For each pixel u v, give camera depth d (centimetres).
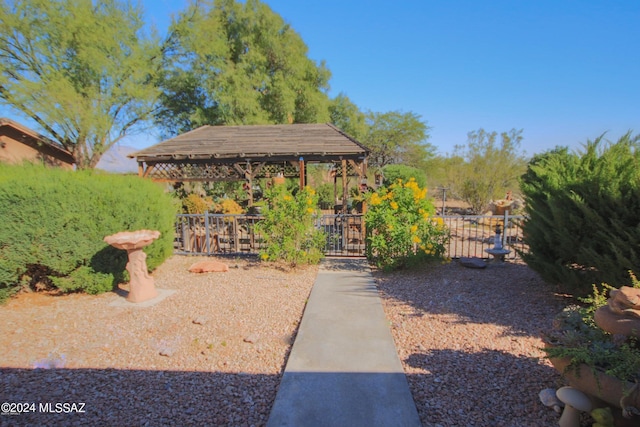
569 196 414
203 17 1995
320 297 498
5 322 426
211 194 1675
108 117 1591
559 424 228
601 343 231
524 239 516
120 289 554
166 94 2034
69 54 1538
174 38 1992
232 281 596
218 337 380
